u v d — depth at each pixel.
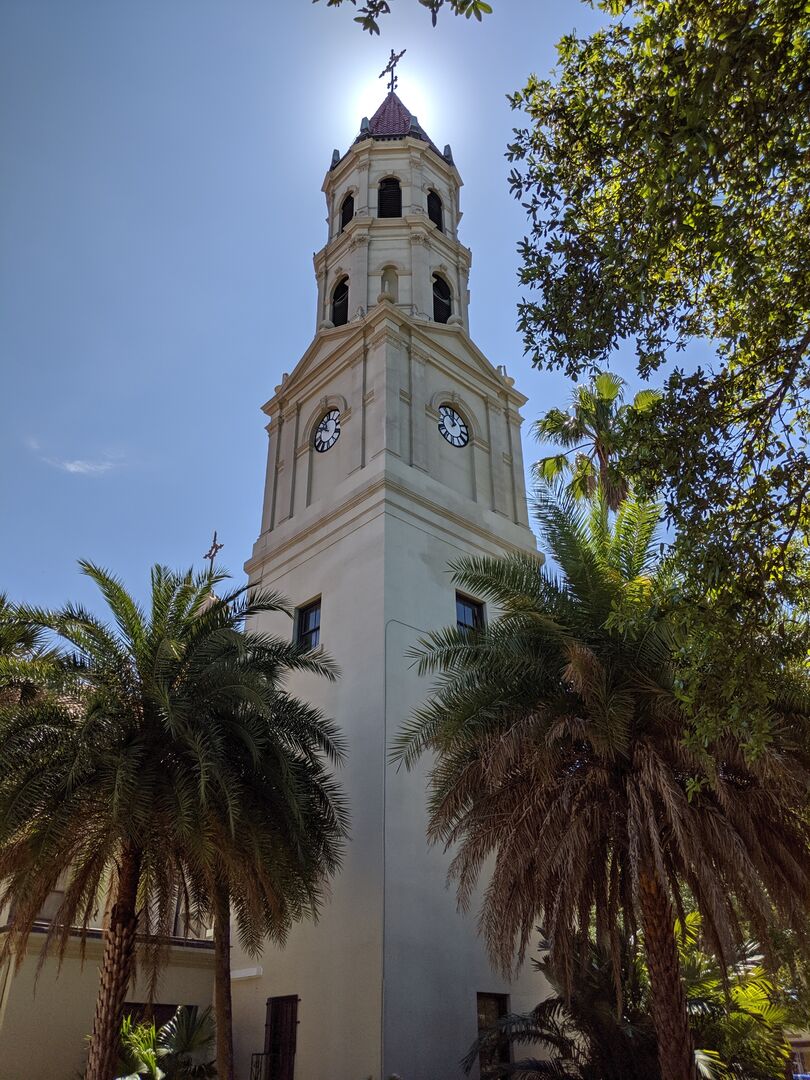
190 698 16.06
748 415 9.40
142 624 16.55
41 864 14.33
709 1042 15.75
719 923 11.80
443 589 25.00
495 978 20.42
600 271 10.35
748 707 9.16
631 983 16.52
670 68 8.95
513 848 13.85
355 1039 18.12
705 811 13.07
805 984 17.20
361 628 23.25
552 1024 16.83
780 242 9.91
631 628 10.66
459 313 33.09
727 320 10.89
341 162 36.94
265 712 16.02
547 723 13.83
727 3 8.67
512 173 10.88
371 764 20.94
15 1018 19.09
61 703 15.96
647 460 9.59
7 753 14.38
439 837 15.51
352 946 19.19
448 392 29.73
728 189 9.97
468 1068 17.38
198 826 14.29
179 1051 19.31
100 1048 14.37
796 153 8.59
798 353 9.29
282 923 16.44
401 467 26.06
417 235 32.84
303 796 16.23
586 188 10.60
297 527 27.97
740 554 8.99
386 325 28.50
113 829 14.53
